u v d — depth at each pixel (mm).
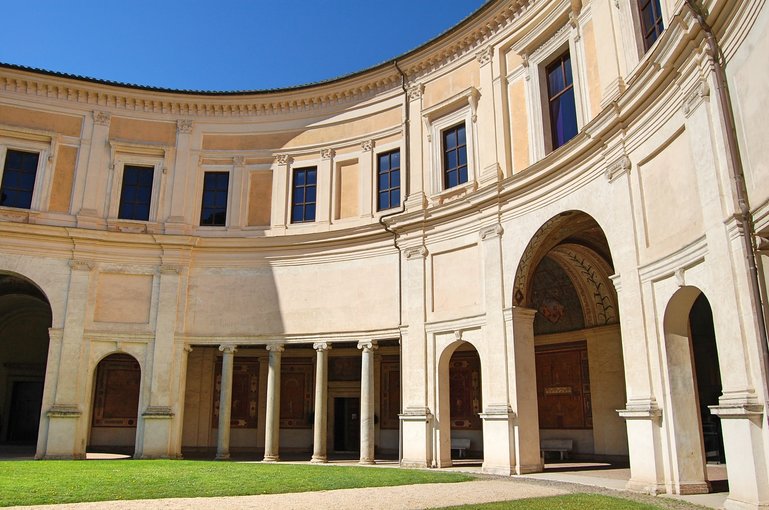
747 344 10094
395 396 26562
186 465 18375
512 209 18906
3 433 29047
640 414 12938
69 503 10023
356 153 24891
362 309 22812
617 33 15547
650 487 12539
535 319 24234
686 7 11242
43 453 22125
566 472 17141
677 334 12852
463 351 25969
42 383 30125
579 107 17203
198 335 24359
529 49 19688
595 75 16719
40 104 25219
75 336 23422
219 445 23203
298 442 26922
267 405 23297
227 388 23781
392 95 24359
